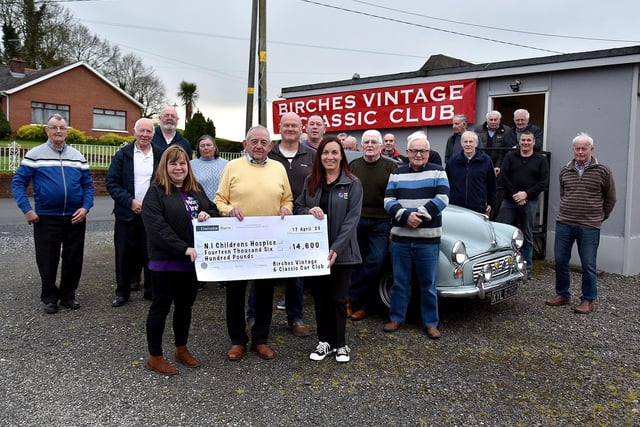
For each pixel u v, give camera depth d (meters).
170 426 3.05
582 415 3.29
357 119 10.07
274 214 3.96
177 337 3.86
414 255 4.56
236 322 4.02
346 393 3.51
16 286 5.96
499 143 7.54
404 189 4.55
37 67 40.22
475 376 3.83
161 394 3.44
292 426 3.08
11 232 9.62
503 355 4.23
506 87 8.36
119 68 45.00
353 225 3.95
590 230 5.34
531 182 6.55
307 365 3.96
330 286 4.03
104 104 31.41
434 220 4.48
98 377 3.67
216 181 5.70
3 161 16.77
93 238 9.47
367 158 4.98
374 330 4.77
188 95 46.19
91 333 4.52
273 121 11.38
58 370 3.77
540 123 10.90
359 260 4.03
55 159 5.05
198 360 4.00
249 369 3.86
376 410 3.29
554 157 7.92
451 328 4.85
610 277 7.12
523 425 3.15
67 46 42.12
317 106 10.62
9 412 3.16
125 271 5.31
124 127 32.38
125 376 3.70
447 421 3.18
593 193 5.32
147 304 5.39
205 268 3.72
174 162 3.63
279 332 4.66
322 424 3.11
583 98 7.59
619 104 7.25
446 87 8.88
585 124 7.59
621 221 7.25
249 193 3.90
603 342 4.57
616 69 7.25
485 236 4.89
